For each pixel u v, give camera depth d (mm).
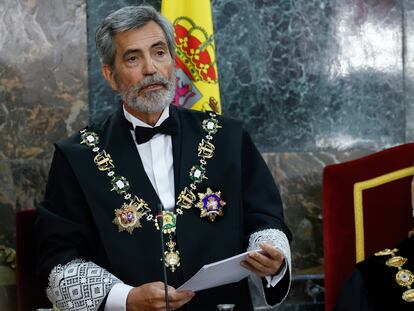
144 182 3350
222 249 3291
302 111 4867
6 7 4512
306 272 4852
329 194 4445
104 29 3406
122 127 3465
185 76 4391
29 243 4113
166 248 3258
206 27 4402
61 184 3393
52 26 4566
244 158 3510
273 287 3275
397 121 4926
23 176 4535
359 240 4402
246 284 3393
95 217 3297
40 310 3072
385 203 4434
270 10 4832
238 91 4805
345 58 4895
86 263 3225
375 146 4926
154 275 3234
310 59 4867
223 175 3391
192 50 4387
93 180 3354
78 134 3508
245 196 3453
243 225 3393
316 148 4879
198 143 3443
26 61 4535
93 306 3094
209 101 4379
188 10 4402
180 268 3248
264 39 4828
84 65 4609
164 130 3422
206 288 3158
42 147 4559
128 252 3254
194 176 3361
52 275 3203
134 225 3279
